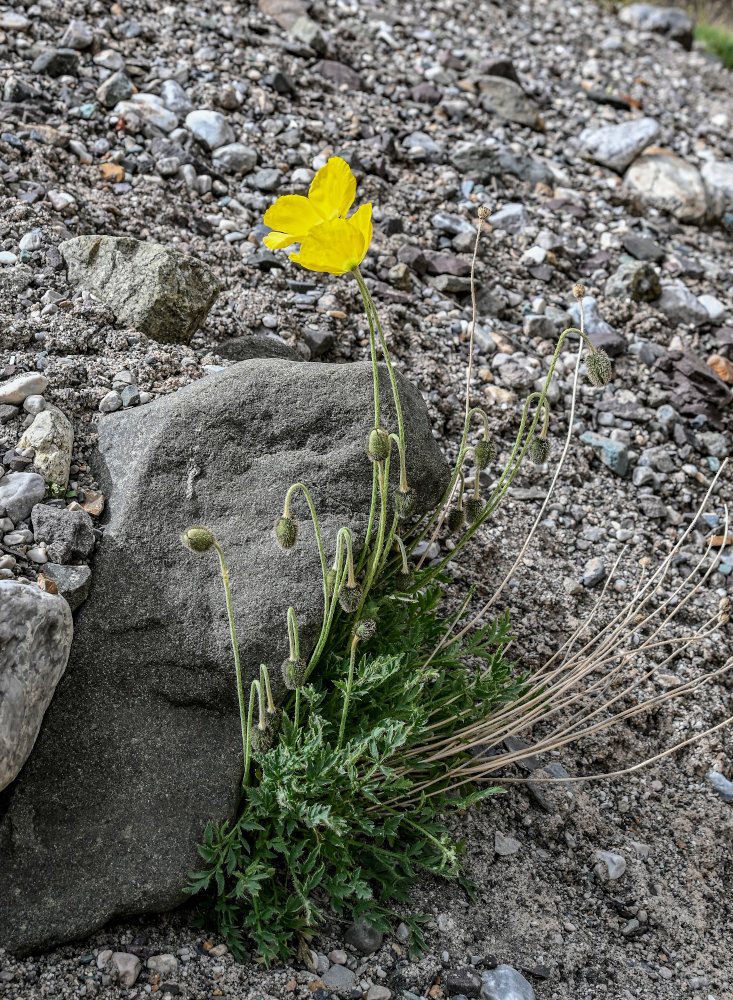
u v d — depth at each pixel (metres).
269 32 1.31
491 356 1.03
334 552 0.76
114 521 0.76
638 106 1.56
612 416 1.02
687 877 0.81
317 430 0.79
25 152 0.98
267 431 0.78
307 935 0.71
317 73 1.30
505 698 0.78
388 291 1.03
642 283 1.14
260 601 0.74
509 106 1.39
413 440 0.80
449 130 1.30
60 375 0.83
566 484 0.97
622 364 1.07
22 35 1.10
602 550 0.94
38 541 0.74
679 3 2.15
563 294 1.13
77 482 0.79
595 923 0.77
